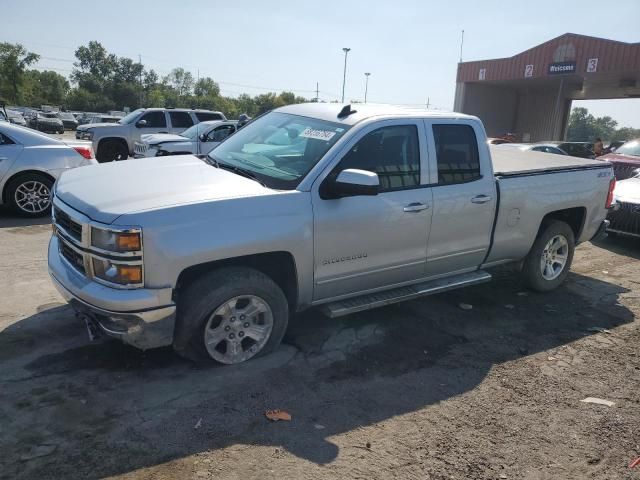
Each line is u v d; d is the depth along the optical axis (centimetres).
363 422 346
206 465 295
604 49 2536
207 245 354
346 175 391
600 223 642
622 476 312
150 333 353
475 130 505
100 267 346
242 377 386
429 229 470
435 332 489
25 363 386
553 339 491
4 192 828
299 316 504
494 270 682
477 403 378
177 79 14175
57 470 283
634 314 563
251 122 536
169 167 439
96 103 11000
